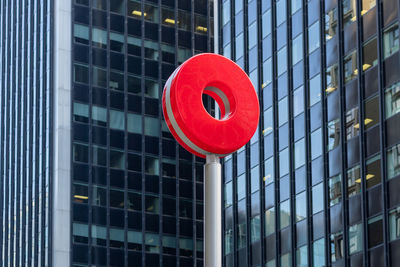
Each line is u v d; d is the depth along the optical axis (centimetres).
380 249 4738
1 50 9475
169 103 799
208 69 807
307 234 5509
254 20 6519
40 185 7969
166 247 7844
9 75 9119
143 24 8269
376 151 4872
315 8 5697
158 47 8281
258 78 6350
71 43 7981
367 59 5047
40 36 8444
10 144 8788
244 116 812
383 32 4919
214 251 757
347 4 5319
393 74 4788
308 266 5462
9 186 8662
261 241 6059
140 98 8106
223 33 6925
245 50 6575
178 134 806
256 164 6259
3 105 9144
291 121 5862
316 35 5659
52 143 7869
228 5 6888
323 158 5412
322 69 5525
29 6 8838
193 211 8050
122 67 8094
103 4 8150
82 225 7594
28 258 8012
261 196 6144
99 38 8069
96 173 7769
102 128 7888
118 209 7750
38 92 8294
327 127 5425
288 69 5953
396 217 4634
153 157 8019
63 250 7475
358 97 5084
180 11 8469
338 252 5138
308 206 5528
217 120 802
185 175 8119
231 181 6562
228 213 6562
